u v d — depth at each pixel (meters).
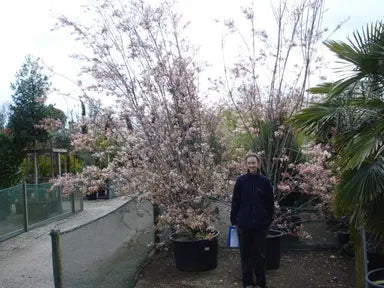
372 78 4.63
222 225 8.56
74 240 4.11
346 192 4.25
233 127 7.64
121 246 5.73
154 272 6.43
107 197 17.55
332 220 7.25
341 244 7.00
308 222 7.64
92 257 4.62
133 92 6.77
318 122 5.17
